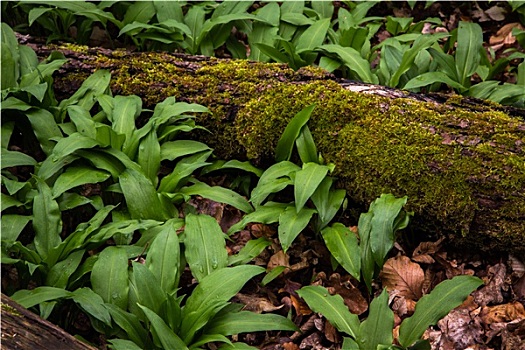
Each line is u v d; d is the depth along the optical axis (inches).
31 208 90.4
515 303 87.5
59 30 109.0
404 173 91.3
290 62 104.5
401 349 81.0
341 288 89.7
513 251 90.2
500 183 88.8
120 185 91.6
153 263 85.0
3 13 109.0
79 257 86.4
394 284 89.7
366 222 89.5
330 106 94.6
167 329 80.8
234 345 82.9
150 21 107.8
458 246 92.1
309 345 86.4
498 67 103.1
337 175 94.0
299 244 93.0
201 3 110.3
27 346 77.3
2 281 87.7
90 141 91.7
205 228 88.3
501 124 91.0
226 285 83.4
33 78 97.5
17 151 96.7
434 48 103.4
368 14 115.7
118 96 98.0
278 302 89.5
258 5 114.6
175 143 96.3
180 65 100.2
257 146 96.4
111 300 84.2
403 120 92.7
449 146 90.6
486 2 114.5
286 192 96.1
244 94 97.3
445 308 81.8
